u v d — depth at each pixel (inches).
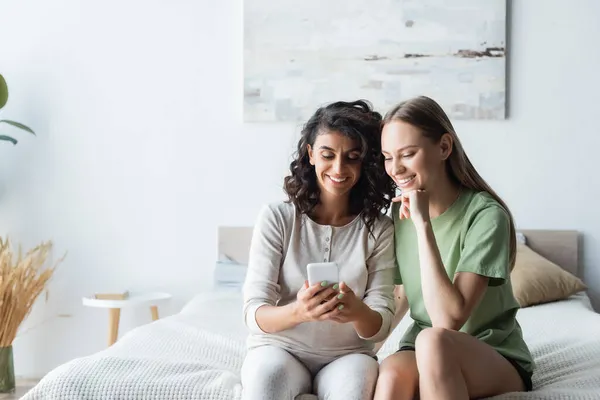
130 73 148.9
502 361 67.5
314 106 146.0
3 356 134.4
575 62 143.6
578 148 143.9
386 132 71.1
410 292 75.2
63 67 149.5
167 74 148.5
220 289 137.1
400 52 144.6
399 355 67.6
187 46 148.2
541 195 144.5
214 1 147.6
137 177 149.2
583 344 87.0
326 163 72.2
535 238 143.0
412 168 70.1
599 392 66.9
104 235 149.6
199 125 148.4
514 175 144.6
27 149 149.9
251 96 146.7
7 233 150.2
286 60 146.1
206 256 148.5
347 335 71.9
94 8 148.9
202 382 70.6
